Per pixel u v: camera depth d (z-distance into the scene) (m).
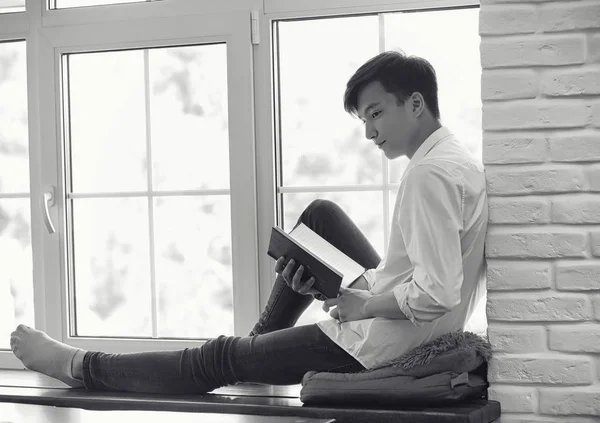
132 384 2.45
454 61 2.74
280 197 2.89
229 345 2.37
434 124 2.24
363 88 2.24
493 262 2.23
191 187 2.98
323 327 2.26
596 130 2.18
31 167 3.09
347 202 2.85
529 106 2.21
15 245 3.17
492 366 2.22
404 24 2.77
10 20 3.10
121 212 3.04
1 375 2.91
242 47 2.87
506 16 2.22
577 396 2.18
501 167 2.22
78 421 1.99
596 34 2.18
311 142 2.87
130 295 3.05
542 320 2.20
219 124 2.95
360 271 2.38
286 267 2.22
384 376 2.14
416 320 2.05
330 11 2.79
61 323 3.07
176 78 2.98
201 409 2.28
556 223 2.20
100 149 3.06
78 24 3.03
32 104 3.08
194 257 2.98
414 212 2.07
